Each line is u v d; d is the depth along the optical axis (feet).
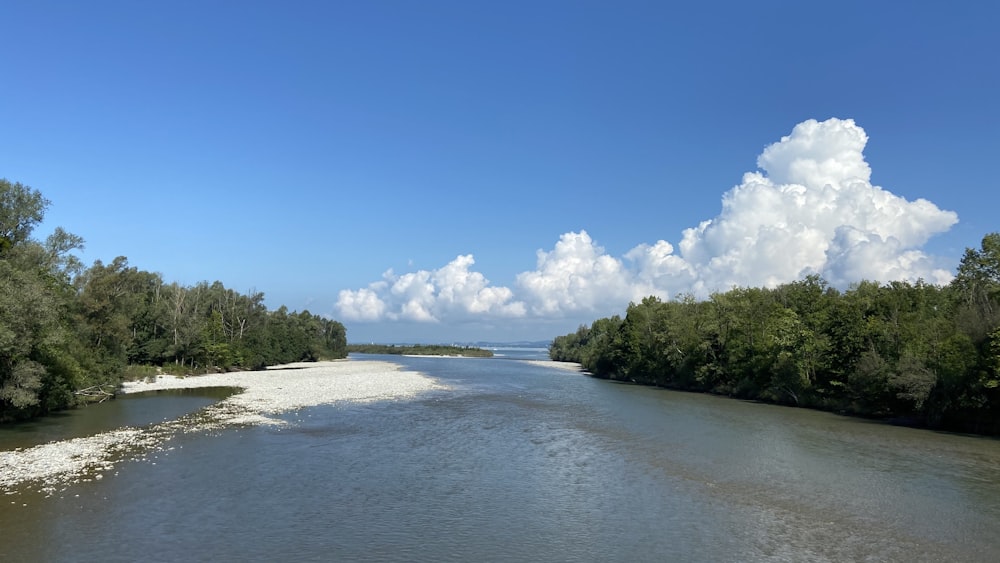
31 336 134.92
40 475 89.61
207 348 341.82
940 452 119.96
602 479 92.68
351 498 80.28
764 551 63.31
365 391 229.25
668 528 70.18
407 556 60.44
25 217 194.39
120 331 225.97
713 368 272.92
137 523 68.90
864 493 86.84
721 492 86.28
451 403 192.95
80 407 176.86
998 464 108.17
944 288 216.13
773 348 230.48
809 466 104.32
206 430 132.77
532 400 207.72
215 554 59.98
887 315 201.05
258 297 471.21
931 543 66.54
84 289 219.00
